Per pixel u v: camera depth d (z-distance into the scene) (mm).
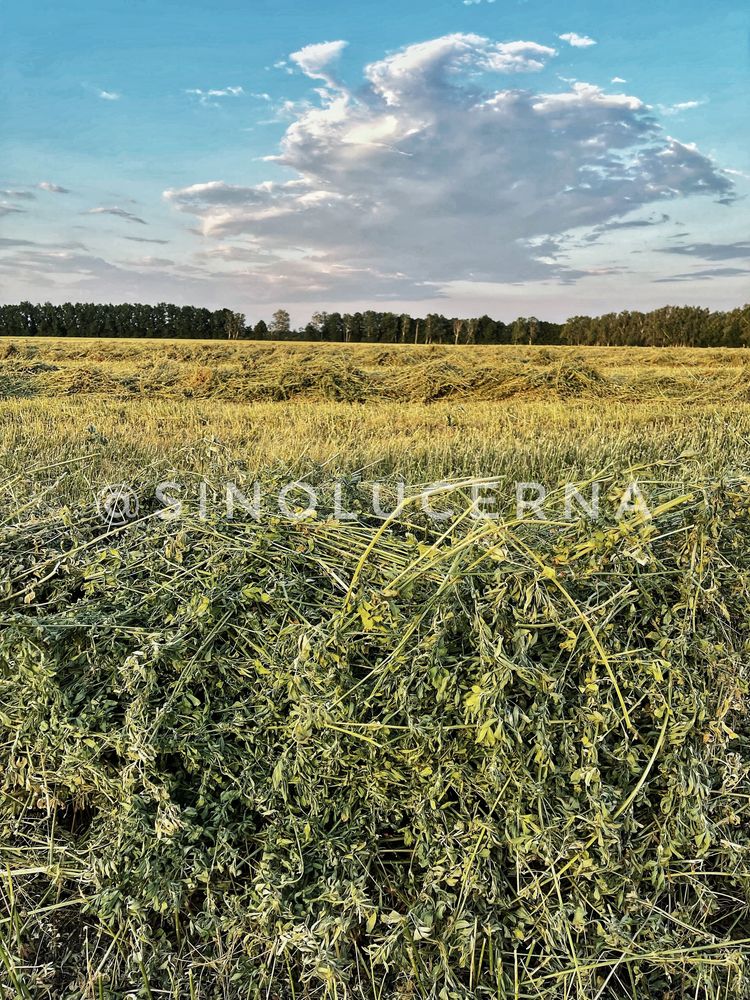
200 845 2109
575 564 2471
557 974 1874
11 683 2293
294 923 1965
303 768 2131
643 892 2076
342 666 2201
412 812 2174
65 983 2035
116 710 2326
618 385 12547
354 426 8008
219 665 2346
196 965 1995
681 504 2670
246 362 14758
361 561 2352
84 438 6156
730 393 11695
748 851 2123
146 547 2873
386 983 1981
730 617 2479
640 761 2172
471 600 2338
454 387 12477
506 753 2043
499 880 2008
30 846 2248
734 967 1909
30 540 3008
